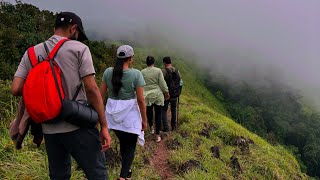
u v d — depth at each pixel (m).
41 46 3.14
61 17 3.20
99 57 12.22
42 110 2.86
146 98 8.27
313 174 87.12
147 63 8.38
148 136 9.05
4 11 10.73
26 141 5.75
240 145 10.20
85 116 3.02
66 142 3.11
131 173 6.04
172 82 9.49
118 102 5.40
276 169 9.09
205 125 11.15
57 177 3.46
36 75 2.91
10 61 8.41
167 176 6.96
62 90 2.95
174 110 9.91
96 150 3.21
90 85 3.04
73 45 3.07
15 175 4.79
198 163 7.48
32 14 11.58
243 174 8.18
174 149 8.38
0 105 6.38
